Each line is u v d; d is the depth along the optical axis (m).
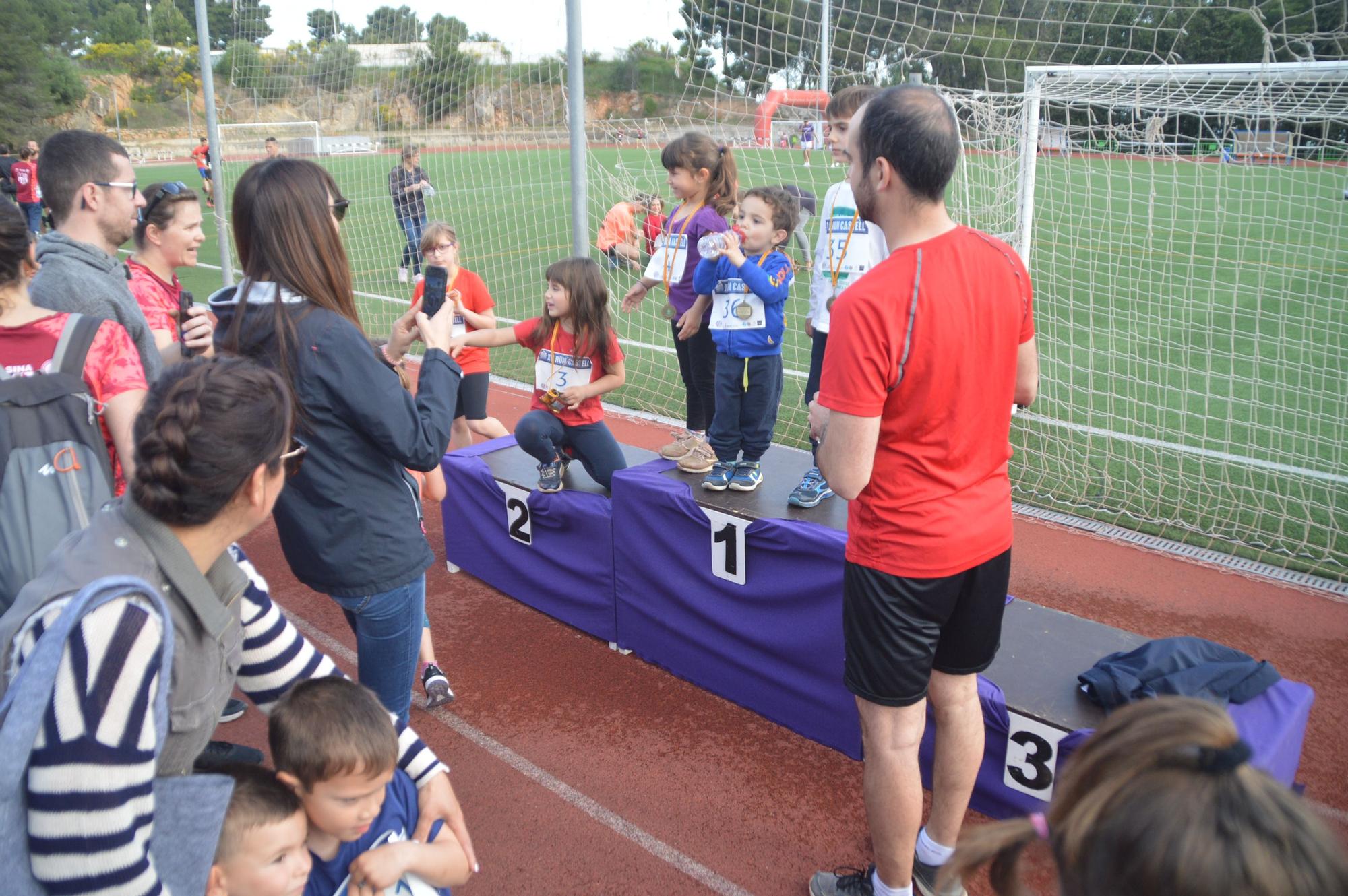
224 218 9.36
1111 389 7.16
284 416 1.28
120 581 1.12
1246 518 4.91
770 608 3.17
